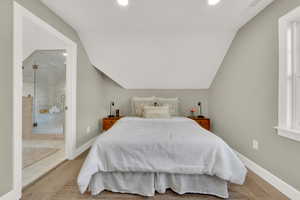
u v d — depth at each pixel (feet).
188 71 10.91
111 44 9.43
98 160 5.15
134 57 10.11
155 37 8.98
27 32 8.57
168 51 9.68
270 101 5.94
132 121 9.23
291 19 5.13
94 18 7.26
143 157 5.12
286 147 5.20
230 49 8.99
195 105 12.57
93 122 11.03
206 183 5.17
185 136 5.75
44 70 12.23
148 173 5.15
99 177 5.21
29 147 9.96
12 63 4.68
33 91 12.42
